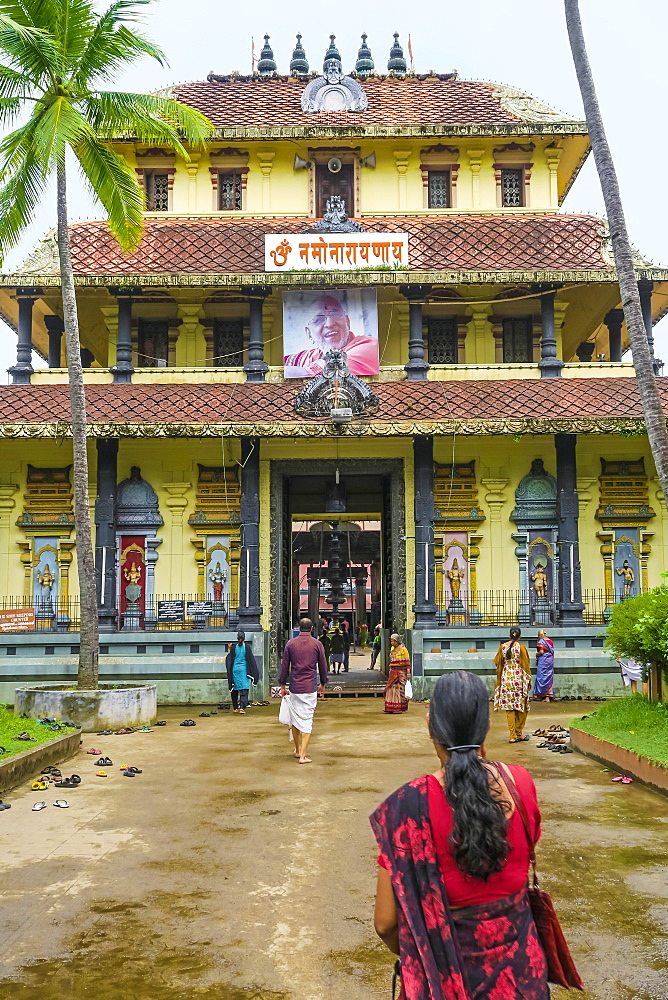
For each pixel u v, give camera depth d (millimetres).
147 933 5652
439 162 24922
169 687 20094
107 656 20328
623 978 4922
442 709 2908
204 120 17047
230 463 22438
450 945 2594
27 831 8242
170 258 22375
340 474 23203
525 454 22531
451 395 21172
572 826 8305
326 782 10453
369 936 5578
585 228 23078
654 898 6238
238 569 22188
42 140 14531
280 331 24266
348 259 21844
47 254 22406
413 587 22297
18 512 22312
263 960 5207
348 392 20656
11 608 21688
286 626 23406
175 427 19875
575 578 21031
